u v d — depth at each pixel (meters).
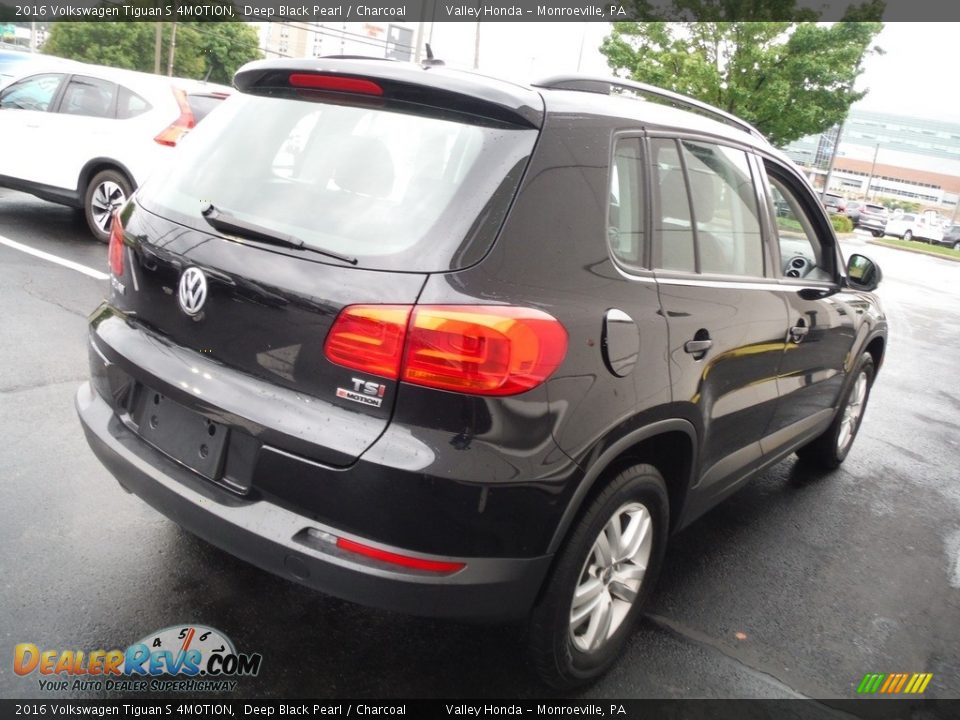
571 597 2.51
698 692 2.85
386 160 2.41
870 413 6.90
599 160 2.55
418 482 2.11
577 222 2.43
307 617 2.92
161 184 2.79
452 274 2.15
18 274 6.77
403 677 2.70
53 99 8.53
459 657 2.83
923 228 43.88
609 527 2.65
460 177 2.29
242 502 2.32
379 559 2.16
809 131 24.38
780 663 3.11
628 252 2.65
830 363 4.35
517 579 2.29
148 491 2.50
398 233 2.24
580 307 2.34
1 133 8.59
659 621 3.24
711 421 3.06
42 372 4.77
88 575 2.98
